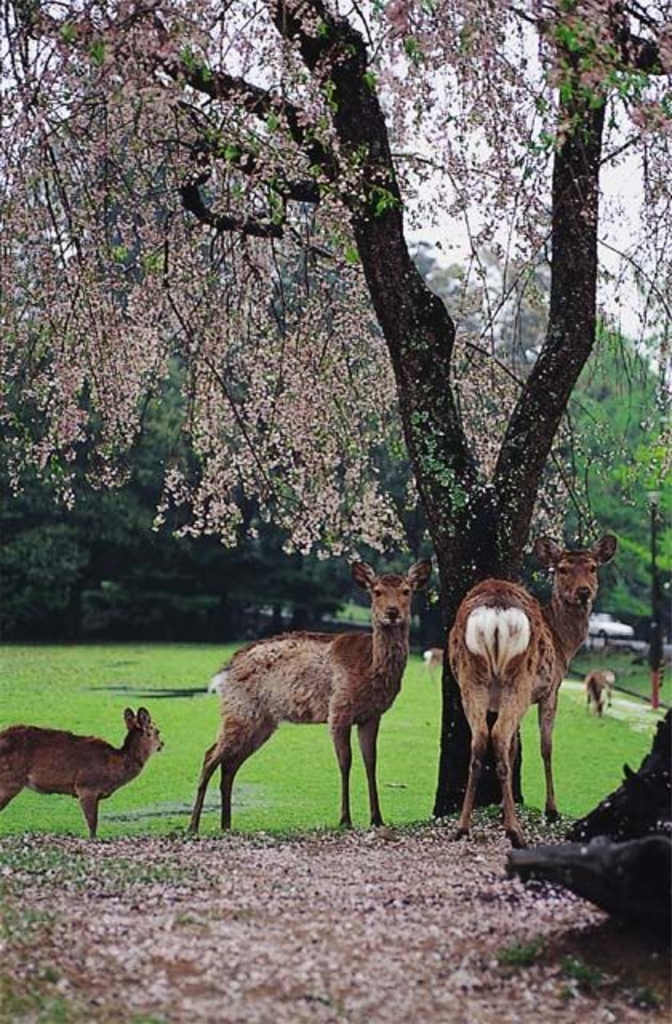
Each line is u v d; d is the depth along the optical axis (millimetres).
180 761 18531
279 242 14352
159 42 9734
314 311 14062
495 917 6906
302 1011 5559
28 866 8133
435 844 9625
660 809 7008
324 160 11336
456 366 14141
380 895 7363
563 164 11531
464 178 11227
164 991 5695
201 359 13266
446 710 11805
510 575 11750
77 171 11750
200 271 13602
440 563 11836
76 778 11375
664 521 26344
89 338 12609
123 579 41031
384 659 11266
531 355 20891
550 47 9172
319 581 40812
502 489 11773
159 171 13070
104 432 13633
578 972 6145
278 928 6617
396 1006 5688
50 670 31359
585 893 6336
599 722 24797
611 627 41562
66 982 5727
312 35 10242
